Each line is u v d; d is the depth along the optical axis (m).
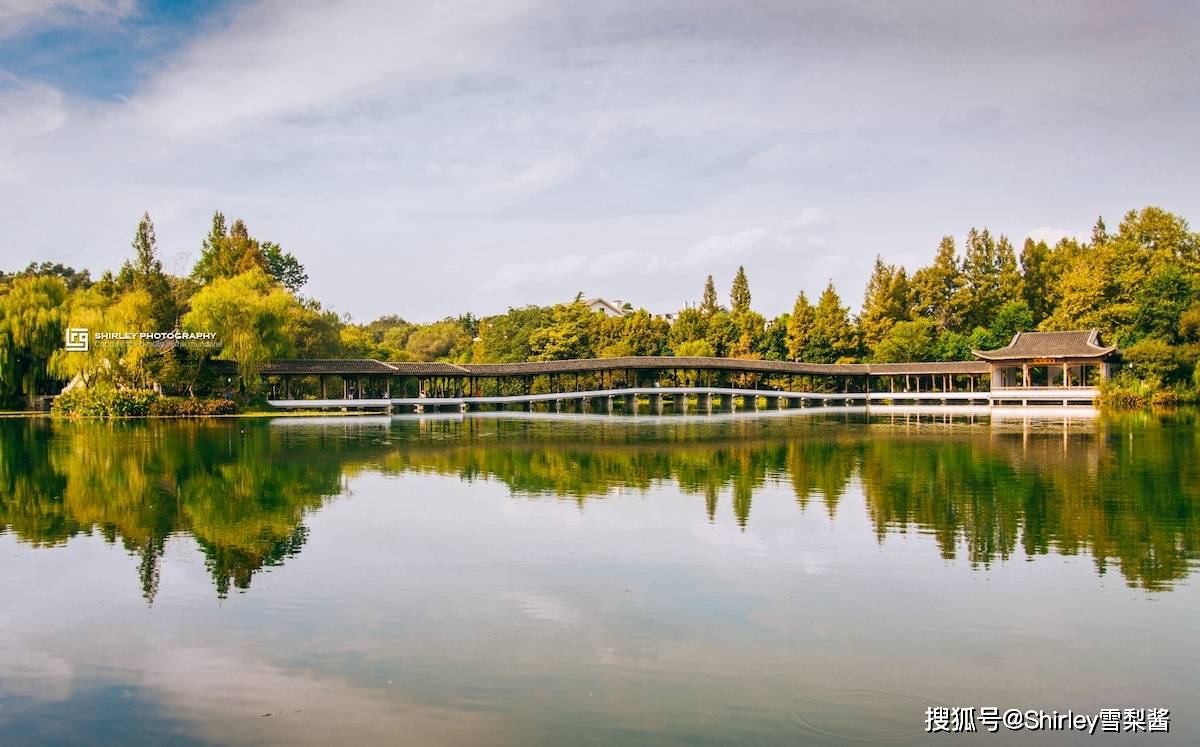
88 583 19.50
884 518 26.06
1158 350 76.12
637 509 27.77
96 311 71.69
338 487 32.62
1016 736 12.31
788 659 14.95
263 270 95.25
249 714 13.01
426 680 14.15
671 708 13.12
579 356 109.56
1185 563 20.72
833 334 111.06
